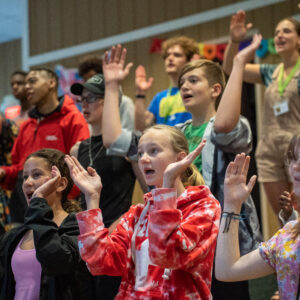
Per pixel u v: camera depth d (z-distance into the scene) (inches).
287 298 64.5
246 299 102.7
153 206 69.4
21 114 222.5
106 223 123.6
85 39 285.3
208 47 240.4
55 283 89.3
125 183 127.4
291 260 64.8
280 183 163.3
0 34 394.0
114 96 125.6
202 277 71.6
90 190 77.9
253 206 102.3
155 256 66.7
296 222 67.4
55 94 163.6
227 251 69.6
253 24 230.4
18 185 149.3
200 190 75.4
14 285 94.2
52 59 297.0
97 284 109.7
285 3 222.2
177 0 253.9
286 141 160.7
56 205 100.2
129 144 120.6
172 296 70.5
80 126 155.3
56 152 103.7
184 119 160.7
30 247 94.7
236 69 111.4
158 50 256.5
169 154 78.1
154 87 258.1
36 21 304.8
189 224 70.4
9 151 174.9
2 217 161.8
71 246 89.0
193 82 113.3
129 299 73.5
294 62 165.2
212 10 242.5
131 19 268.5
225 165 105.2
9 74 406.6
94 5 282.0
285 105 161.3
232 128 104.4
